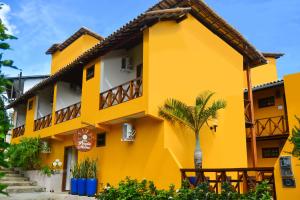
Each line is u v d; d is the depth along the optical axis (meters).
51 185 13.80
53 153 15.97
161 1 10.45
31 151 15.48
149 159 9.88
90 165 11.86
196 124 9.67
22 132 18.81
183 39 11.16
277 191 6.73
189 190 7.37
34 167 16.03
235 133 12.36
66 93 15.59
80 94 16.20
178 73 10.64
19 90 21.56
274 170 6.88
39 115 17.30
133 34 10.55
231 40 13.48
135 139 10.63
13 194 12.62
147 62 9.83
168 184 9.01
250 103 13.90
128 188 8.30
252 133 13.59
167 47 10.48
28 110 18.38
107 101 11.38
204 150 10.98
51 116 15.38
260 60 14.42
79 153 13.48
